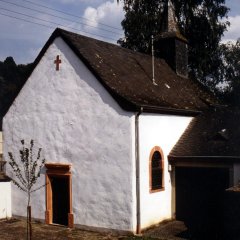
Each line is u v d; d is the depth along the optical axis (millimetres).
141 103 14734
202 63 30281
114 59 17625
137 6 30828
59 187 16375
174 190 16531
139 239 13555
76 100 15641
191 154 16031
